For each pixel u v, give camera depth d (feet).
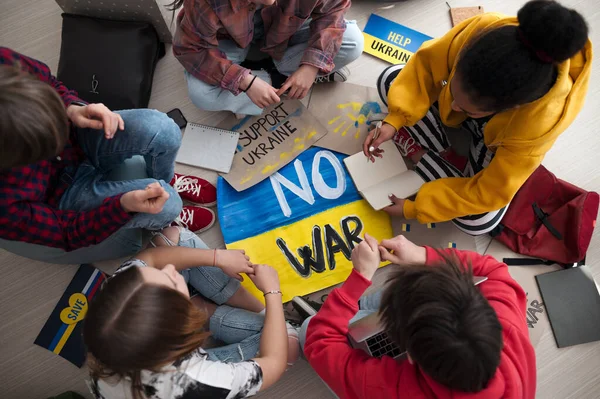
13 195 3.20
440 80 4.22
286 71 4.89
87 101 4.68
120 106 4.71
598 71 5.26
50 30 5.25
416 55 4.25
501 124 3.64
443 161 4.71
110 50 4.70
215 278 4.35
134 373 2.72
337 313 3.49
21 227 3.32
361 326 3.54
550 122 3.42
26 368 4.46
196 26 3.89
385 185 4.78
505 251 4.80
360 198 4.88
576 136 5.10
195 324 2.84
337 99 5.12
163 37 5.10
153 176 4.37
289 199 4.86
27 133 2.68
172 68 5.21
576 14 2.69
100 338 2.64
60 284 4.65
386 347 3.45
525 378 2.89
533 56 2.87
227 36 4.44
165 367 2.76
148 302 2.68
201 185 4.81
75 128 3.81
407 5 5.39
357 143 5.00
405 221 4.86
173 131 3.94
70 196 3.91
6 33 5.23
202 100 4.58
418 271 2.69
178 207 4.14
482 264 3.59
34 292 4.63
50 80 3.59
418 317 2.48
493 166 3.93
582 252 4.53
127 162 4.27
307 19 4.58
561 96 3.28
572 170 5.01
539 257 4.72
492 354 2.43
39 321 4.57
